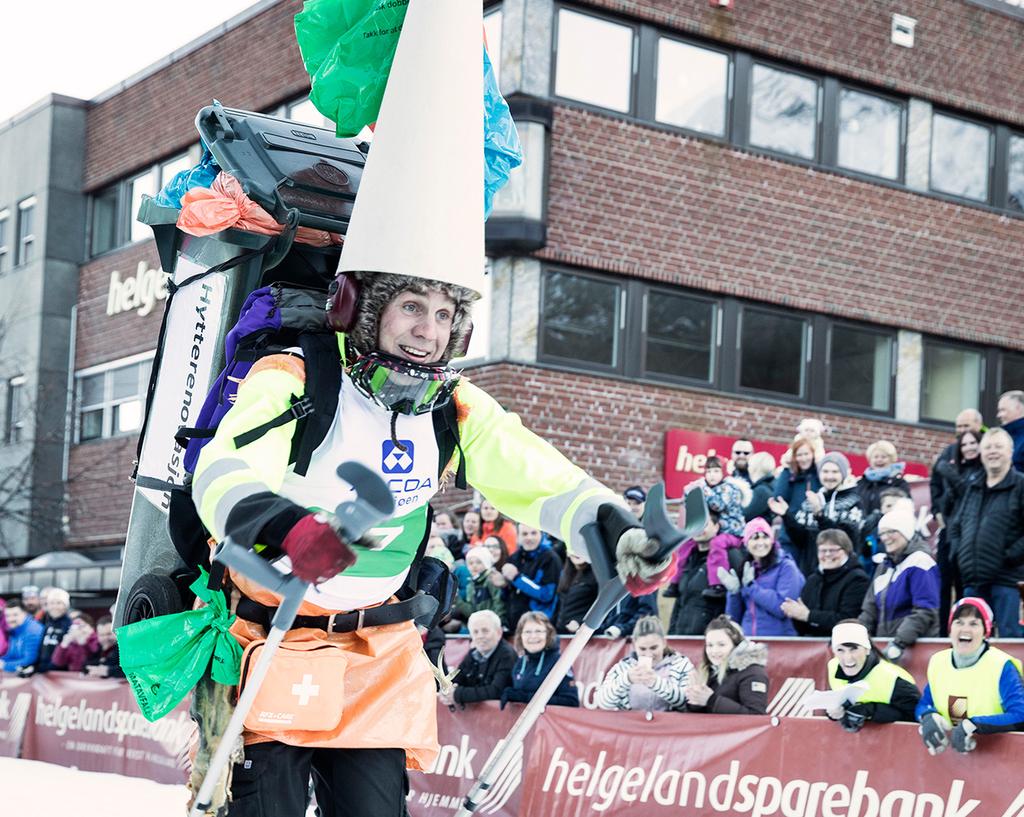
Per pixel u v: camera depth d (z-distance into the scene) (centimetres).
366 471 191
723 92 1388
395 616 262
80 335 1956
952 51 1538
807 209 1425
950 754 518
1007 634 657
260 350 243
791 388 1415
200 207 271
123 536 1831
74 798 823
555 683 234
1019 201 1598
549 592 779
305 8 271
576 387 1273
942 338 1527
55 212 1972
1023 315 1574
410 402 241
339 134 271
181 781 917
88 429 1930
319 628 255
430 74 234
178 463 288
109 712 1025
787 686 661
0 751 1162
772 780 575
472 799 240
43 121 1994
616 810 630
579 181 1284
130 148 1889
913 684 552
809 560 758
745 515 806
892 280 1478
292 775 251
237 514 208
